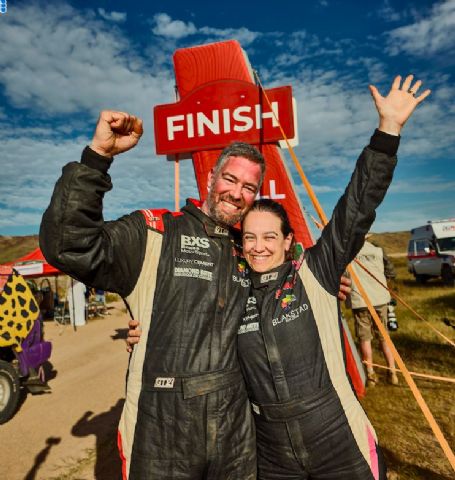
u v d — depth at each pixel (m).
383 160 1.88
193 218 2.07
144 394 1.82
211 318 1.89
